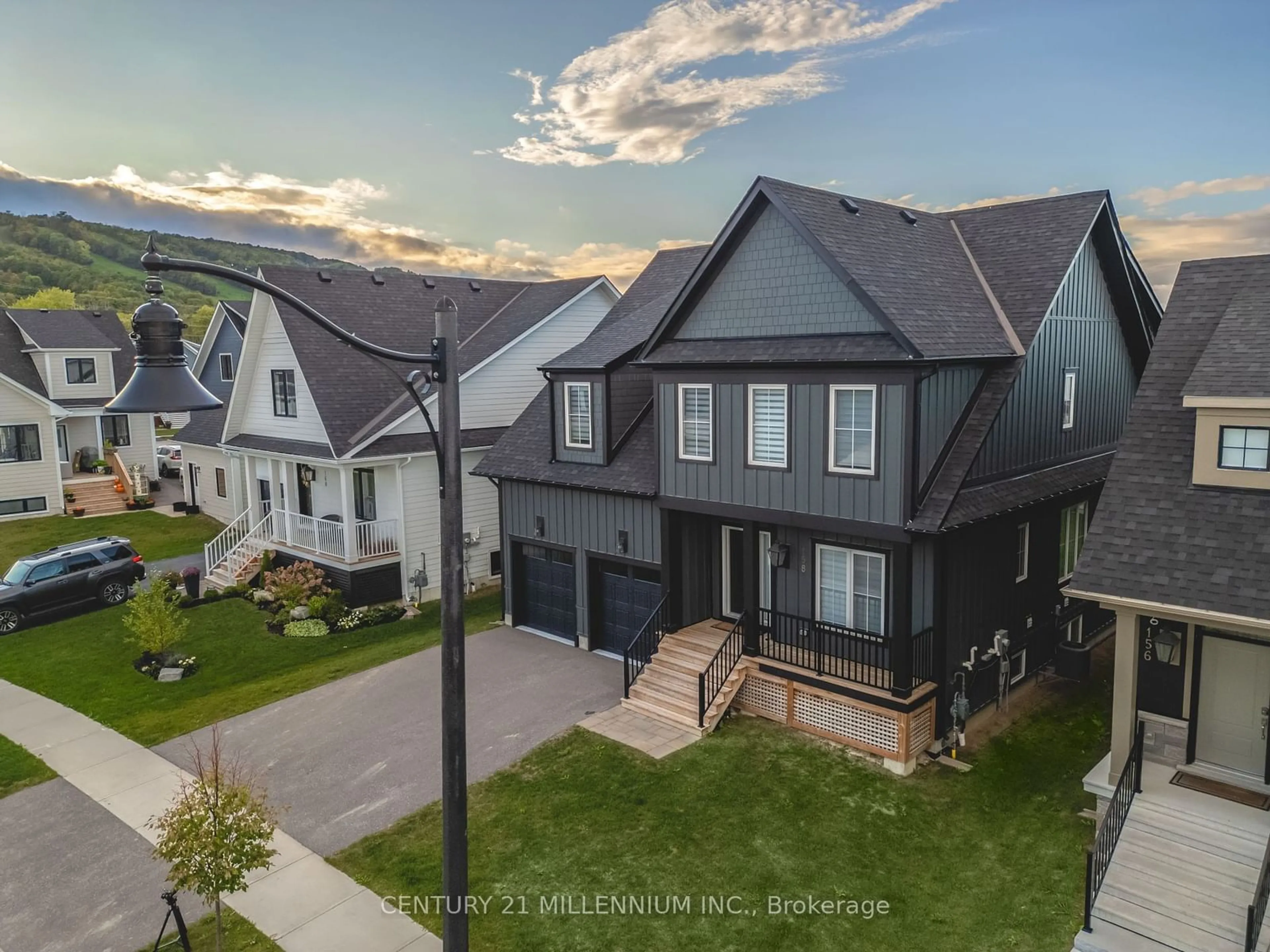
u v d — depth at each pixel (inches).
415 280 1120.2
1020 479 593.0
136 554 934.4
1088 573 441.4
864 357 506.9
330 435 868.6
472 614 863.7
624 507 692.7
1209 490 451.5
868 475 519.2
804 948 367.9
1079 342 659.4
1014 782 504.1
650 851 439.8
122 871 436.5
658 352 642.2
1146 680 463.2
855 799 484.7
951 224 716.7
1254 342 462.0
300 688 673.0
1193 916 367.9
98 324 1702.8
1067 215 655.1
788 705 575.2
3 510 1286.9
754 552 590.6
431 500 916.6
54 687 691.4
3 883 427.8
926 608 533.0
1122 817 415.8
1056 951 361.4
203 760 553.0
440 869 430.3
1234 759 443.5
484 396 962.7
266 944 377.1
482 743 565.0
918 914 388.2
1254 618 390.3
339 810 489.4
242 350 1006.4
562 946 372.5
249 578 951.0
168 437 2239.2
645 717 596.7
